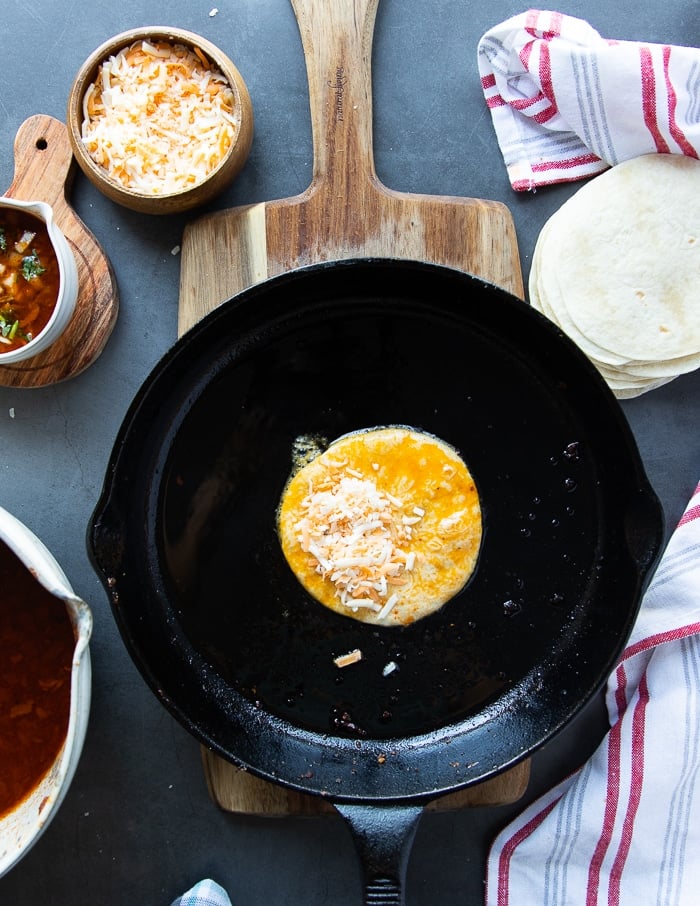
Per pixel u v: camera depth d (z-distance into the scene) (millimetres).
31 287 588
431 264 524
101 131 582
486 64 619
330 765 577
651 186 607
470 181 630
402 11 627
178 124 588
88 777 619
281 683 587
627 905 596
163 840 619
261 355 584
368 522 581
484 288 539
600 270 606
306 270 525
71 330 607
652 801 591
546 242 613
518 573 588
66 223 608
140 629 566
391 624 588
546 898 606
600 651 566
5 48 629
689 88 597
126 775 619
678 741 590
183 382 579
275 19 627
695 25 630
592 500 585
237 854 619
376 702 587
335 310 583
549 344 571
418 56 628
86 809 619
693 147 600
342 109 594
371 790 569
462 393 590
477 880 618
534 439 588
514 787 587
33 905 618
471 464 592
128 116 583
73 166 611
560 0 628
